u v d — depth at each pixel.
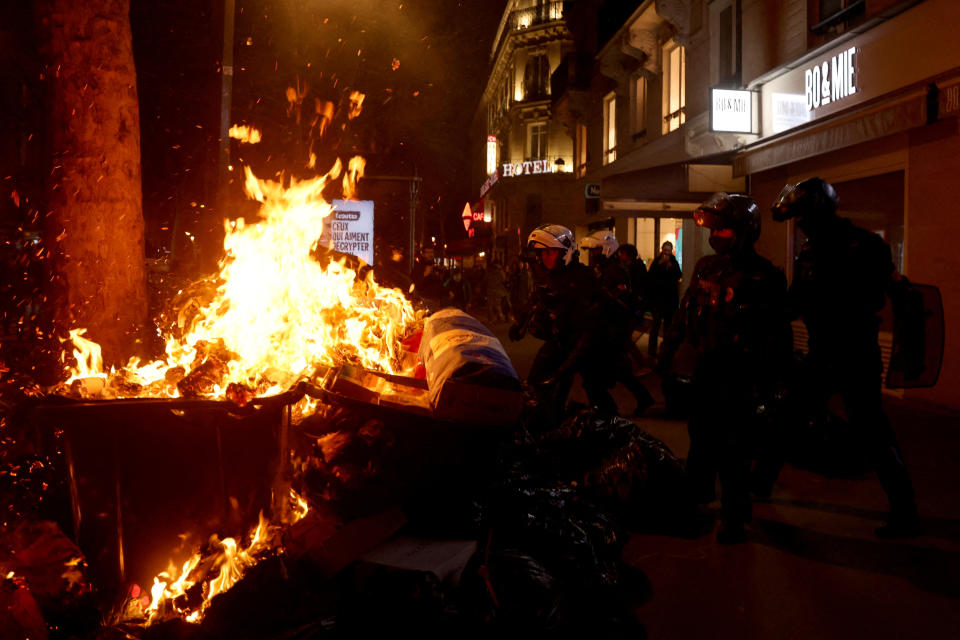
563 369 5.25
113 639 2.63
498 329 18.83
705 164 11.93
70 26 4.25
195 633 2.62
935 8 8.23
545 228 5.34
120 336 4.37
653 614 3.34
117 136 4.36
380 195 15.90
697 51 16.12
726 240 4.20
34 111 20.41
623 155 22.61
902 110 7.85
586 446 4.64
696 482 4.43
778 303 4.13
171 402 3.03
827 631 3.18
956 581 3.67
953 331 8.05
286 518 3.41
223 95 7.64
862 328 4.24
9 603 2.47
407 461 3.25
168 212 23.05
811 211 4.26
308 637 2.62
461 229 69.69
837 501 4.95
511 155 44.38
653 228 19.64
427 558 2.87
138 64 14.75
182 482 3.10
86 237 4.32
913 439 6.59
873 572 3.79
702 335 4.28
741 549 4.12
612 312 5.46
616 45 21.05
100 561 3.04
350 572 2.89
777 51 12.22
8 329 7.74
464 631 2.67
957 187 8.05
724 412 4.17
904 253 9.05
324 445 3.44
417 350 5.07
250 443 3.19
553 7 42.88
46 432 3.35
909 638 3.12
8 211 9.69
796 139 9.84
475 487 3.28
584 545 3.41
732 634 3.16
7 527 2.91
